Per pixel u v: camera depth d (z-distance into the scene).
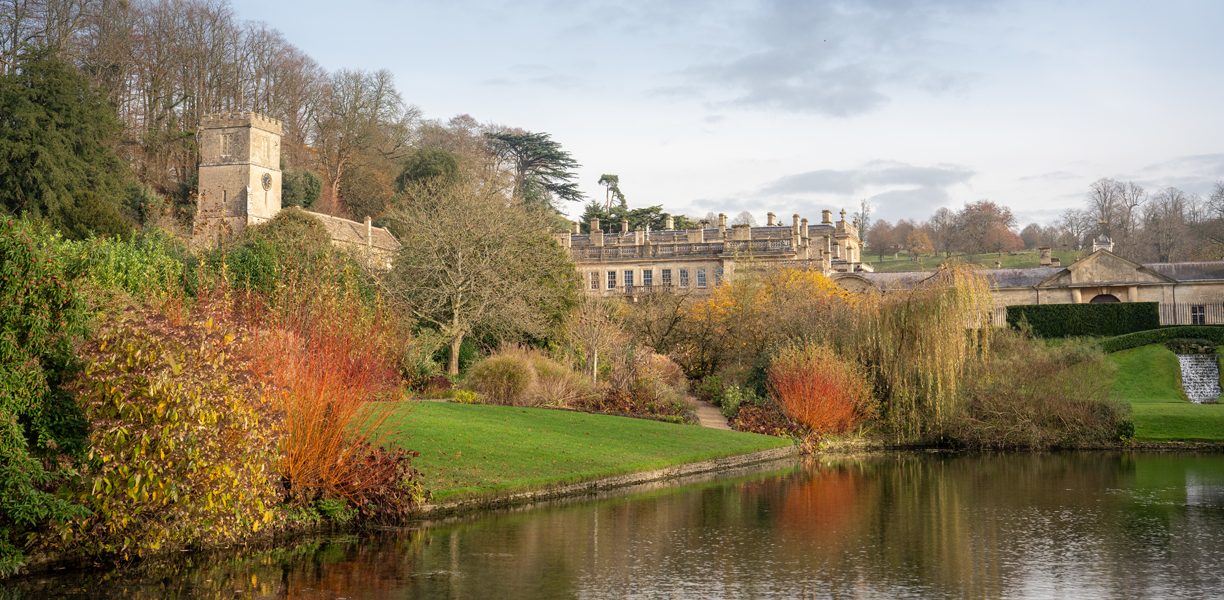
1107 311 52.53
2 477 10.93
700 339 41.78
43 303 11.95
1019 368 32.72
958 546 14.31
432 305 35.97
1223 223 102.94
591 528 15.38
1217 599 11.14
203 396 12.27
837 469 24.98
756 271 47.50
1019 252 142.62
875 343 31.67
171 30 78.38
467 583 11.54
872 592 11.34
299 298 16.86
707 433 27.89
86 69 71.06
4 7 63.19
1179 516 17.38
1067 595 11.34
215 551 13.00
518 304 35.38
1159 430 32.72
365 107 89.31
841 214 102.31
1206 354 46.94
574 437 23.61
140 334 12.09
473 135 101.88
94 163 54.34
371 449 15.97
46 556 11.70
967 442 31.73
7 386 11.24
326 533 14.46
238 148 67.56
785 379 31.17
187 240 28.98
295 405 14.66
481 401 28.72
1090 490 20.98
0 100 51.28
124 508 11.87
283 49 89.31
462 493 16.89
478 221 36.88
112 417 11.85
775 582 11.80
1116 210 129.75
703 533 15.12
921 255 147.75
